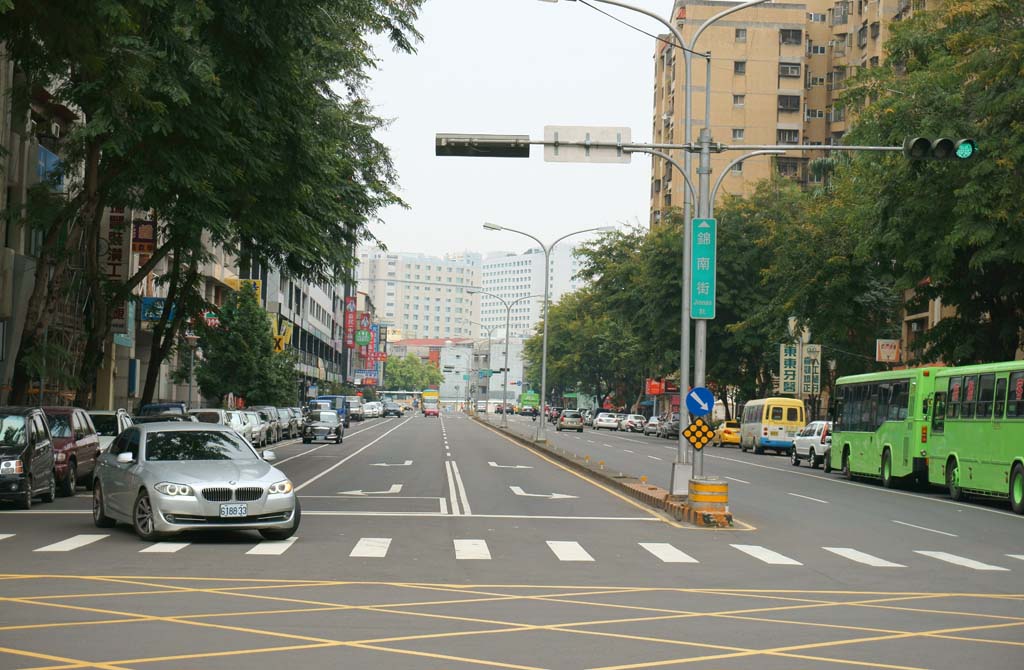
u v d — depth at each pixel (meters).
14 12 16.30
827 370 71.25
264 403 62.47
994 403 27.45
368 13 29.75
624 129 22.39
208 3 20.27
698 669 8.23
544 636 9.44
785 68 106.31
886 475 34.56
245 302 60.56
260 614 10.22
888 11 88.81
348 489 27.22
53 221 30.69
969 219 31.52
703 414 22.45
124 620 9.78
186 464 16.45
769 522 21.59
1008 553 17.67
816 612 11.21
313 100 27.06
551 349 126.00
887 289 60.78
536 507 23.31
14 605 10.49
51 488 22.25
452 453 47.25
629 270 78.50
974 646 9.47
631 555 15.78
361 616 10.24
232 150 24.83
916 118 33.53
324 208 31.98
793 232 48.16
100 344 32.62
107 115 22.86
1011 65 30.70
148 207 28.05
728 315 70.56
